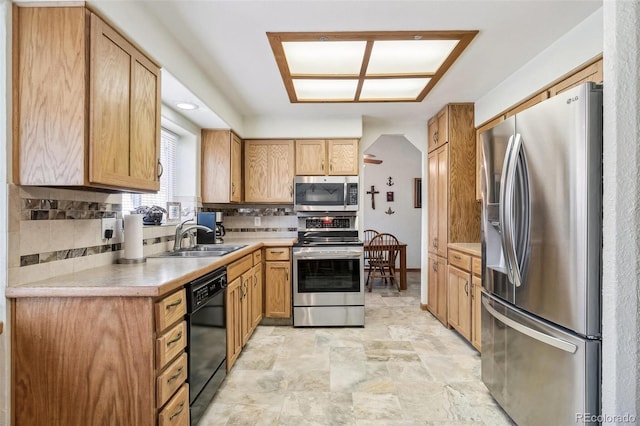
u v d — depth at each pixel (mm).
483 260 2105
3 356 1315
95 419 1354
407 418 1894
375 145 6594
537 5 1755
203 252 2576
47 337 1347
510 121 1771
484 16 1855
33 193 1428
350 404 2033
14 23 1345
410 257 6629
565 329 1421
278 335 3211
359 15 1834
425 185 4070
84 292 1327
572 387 1366
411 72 2600
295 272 3461
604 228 1214
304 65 2484
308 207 3771
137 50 1691
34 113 1352
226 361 2311
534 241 1578
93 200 1806
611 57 1178
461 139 3361
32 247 1423
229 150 3400
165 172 3043
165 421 1412
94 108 1380
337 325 3447
